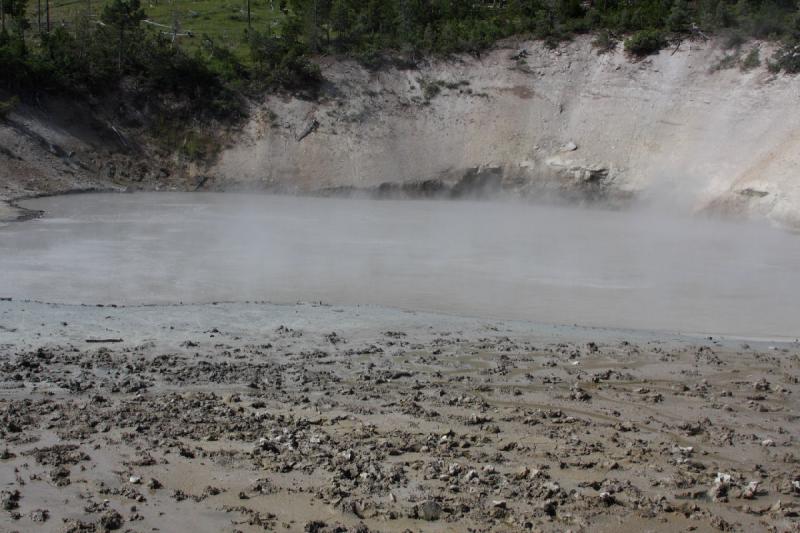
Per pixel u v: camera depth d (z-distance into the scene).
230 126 71.06
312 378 17.16
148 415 14.24
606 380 17.81
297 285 28.69
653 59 70.50
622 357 19.77
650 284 30.52
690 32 71.12
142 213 49.53
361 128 71.06
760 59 66.06
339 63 76.00
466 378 17.64
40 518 10.40
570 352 20.05
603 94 70.00
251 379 16.95
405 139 70.56
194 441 13.17
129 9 74.00
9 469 11.88
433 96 73.56
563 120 69.44
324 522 10.52
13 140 61.44
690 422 14.90
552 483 11.73
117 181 64.88
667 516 11.02
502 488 11.63
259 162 69.00
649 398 16.45
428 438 13.55
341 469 12.00
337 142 70.19
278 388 16.41
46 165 61.59
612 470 12.55
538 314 25.17
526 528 10.52
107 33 73.94
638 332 22.64
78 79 69.56
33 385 16.02
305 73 74.00
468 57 75.81
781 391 17.16
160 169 67.81
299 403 15.41
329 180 67.44
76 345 19.31
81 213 48.53
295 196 65.88
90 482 11.55
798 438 14.37
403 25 79.00
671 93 67.56
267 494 11.30
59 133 65.56
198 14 96.31
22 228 41.22
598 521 10.80
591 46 73.81
